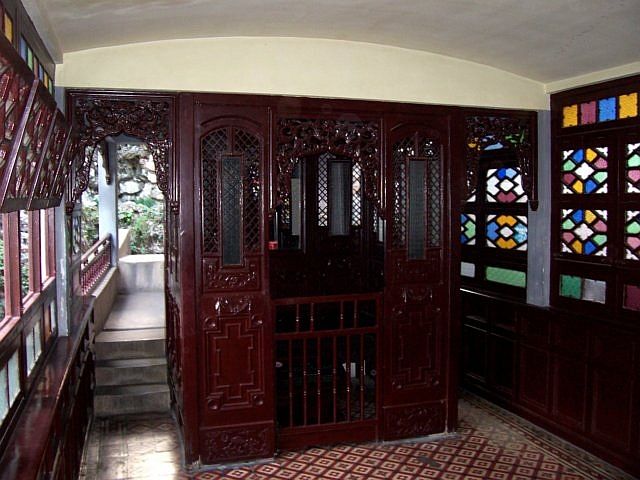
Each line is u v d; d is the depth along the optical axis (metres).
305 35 3.71
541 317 4.41
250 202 3.87
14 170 1.90
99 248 6.67
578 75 4.09
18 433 2.20
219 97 3.76
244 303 3.87
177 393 4.31
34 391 2.65
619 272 3.84
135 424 4.65
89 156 3.65
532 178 4.44
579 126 4.12
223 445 3.87
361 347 4.18
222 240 3.82
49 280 3.47
